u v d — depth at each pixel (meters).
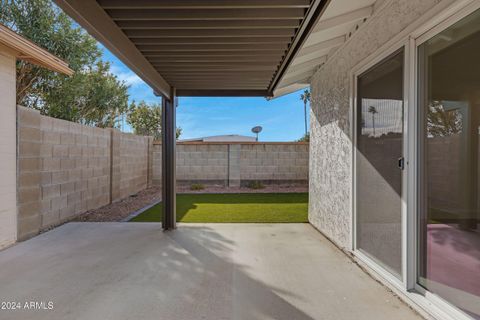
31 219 4.65
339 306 2.52
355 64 3.58
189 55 3.65
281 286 2.90
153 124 20.67
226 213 6.46
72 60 10.76
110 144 7.66
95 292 2.77
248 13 2.66
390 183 2.82
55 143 5.35
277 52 3.58
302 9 2.67
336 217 4.25
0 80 4.03
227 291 2.79
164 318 2.33
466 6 1.92
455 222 2.07
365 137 3.37
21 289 2.83
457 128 2.03
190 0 2.46
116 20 2.72
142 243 4.29
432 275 2.31
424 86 2.38
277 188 10.12
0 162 4.02
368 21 3.21
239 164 10.27
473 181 1.91
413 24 2.42
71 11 2.11
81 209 6.29
